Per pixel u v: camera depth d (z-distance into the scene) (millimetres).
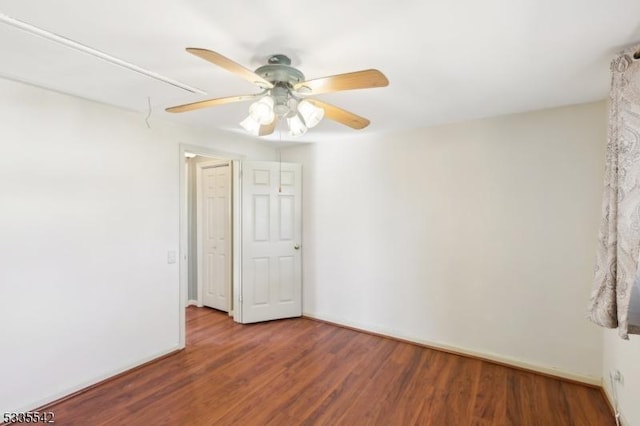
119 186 2625
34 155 2152
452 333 3045
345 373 2656
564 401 2268
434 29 1431
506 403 2248
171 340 3014
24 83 2098
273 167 3891
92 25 1420
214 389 2418
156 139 2898
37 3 1258
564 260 2553
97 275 2486
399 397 2320
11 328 2053
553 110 2572
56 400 2242
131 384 2484
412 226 3252
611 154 1669
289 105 1724
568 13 1313
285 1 1231
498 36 1495
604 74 1919
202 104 1755
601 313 1708
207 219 4453
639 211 1444
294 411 2160
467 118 2865
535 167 2652
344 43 1557
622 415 1988
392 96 2307
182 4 1260
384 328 3441
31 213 2141
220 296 4301
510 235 2766
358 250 3605
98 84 2115
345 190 3691
